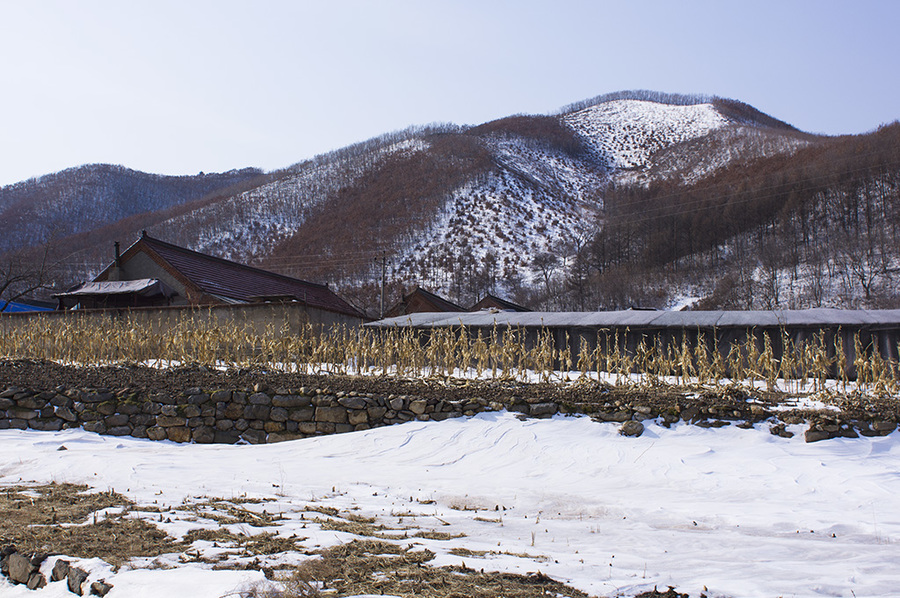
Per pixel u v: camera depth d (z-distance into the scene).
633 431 11.00
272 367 15.69
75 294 26.14
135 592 4.07
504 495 8.41
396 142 191.50
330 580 4.43
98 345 16.86
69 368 15.52
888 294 56.09
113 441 12.23
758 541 6.21
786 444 10.43
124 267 27.61
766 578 4.88
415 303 40.53
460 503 7.98
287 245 124.69
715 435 10.84
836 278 62.72
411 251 112.62
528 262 104.25
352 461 10.36
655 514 7.43
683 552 5.81
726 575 4.97
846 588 4.61
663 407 11.49
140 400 13.27
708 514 7.33
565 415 11.80
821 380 13.18
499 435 11.17
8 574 4.98
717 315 18.78
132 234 119.00
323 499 7.86
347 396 12.66
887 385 12.42
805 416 10.91
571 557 5.47
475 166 152.75
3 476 9.05
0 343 18.09
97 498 7.29
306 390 12.95
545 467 9.85
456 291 87.00
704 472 9.31
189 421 12.91
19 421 13.51
